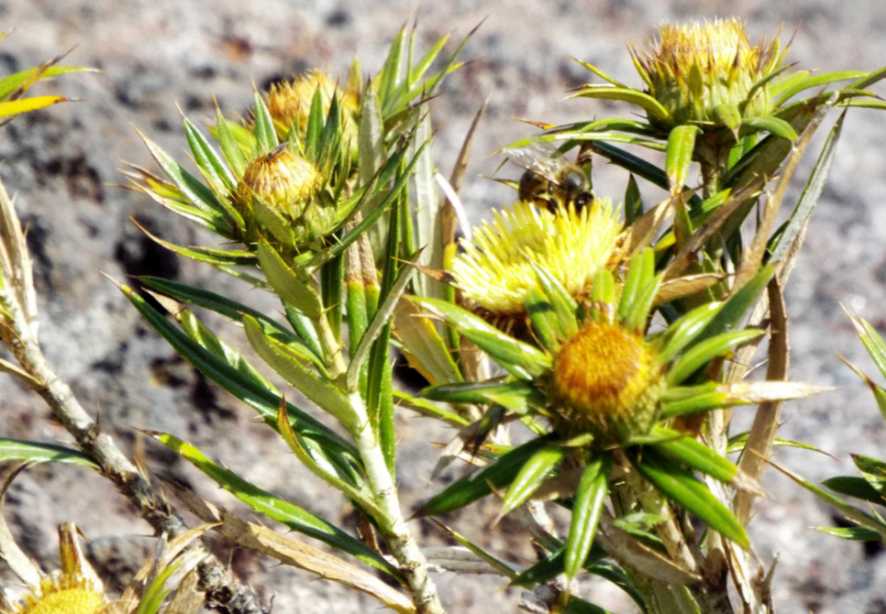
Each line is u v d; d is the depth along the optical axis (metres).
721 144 0.47
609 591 0.59
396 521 0.47
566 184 0.48
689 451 0.41
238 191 0.45
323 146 0.46
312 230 0.45
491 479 0.42
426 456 0.61
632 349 0.42
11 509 0.58
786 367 0.45
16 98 0.45
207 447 0.60
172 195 0.46
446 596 0.59
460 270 0.45
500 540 0.59
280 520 0.47
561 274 0.44
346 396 0.46
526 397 0.42
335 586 0.58
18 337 0.47
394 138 0.49
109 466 0.47
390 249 0.46
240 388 0.47
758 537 0.61
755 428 0.45
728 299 0.42
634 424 0.42
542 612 0.47
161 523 0.48
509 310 0.44
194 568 0.46
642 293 0.43
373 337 0.45
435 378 0.49
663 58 0.46
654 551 0.45
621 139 0.46
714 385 0.42
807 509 0.62
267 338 0.45
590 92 0.46
